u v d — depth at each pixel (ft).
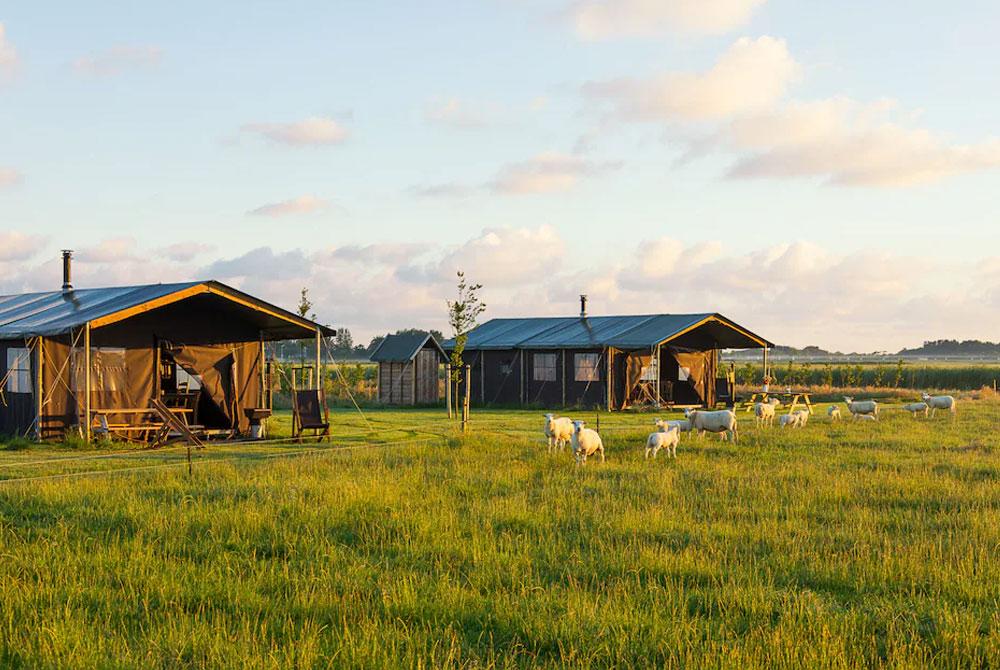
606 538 34.06
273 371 94.22
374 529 34.99
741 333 136.05
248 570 29.19
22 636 22.03
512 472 51.75
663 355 137.08
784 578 28.48
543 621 23.48
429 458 58.85
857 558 30.27
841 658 20.52
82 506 39.04
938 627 22.93
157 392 78.38
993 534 34.06
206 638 21.86
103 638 21.66
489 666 20.18
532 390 134.72
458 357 98.02
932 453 63.87
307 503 39.83
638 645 21.85
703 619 24.09
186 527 34.60
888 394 158.10
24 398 73.46
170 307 79.41
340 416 110.63
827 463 57.77
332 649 21.38
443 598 25.40
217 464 54.54
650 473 52.21
